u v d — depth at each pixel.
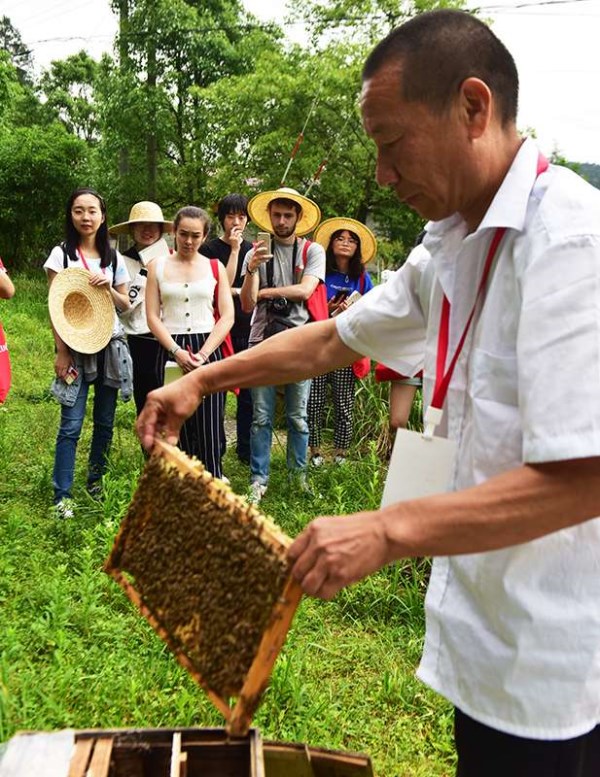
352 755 1.85
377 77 1.40
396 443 1.61
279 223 5.45
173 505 1.71
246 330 6.00
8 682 2.86
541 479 1.25
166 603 1.66
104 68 22.19
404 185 1.48
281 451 6.77
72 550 4.21
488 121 1.39
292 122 17.81
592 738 1.58
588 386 1.23
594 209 1.33
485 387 1.45
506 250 1.43
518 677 1.46
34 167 20.12
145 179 21.94
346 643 3.65
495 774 1.55
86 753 1.66
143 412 1.97
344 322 1.96
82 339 4.73
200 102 21.25
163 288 4.78
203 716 2.87
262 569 1.42
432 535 1.26
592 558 1.44
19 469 5.56
